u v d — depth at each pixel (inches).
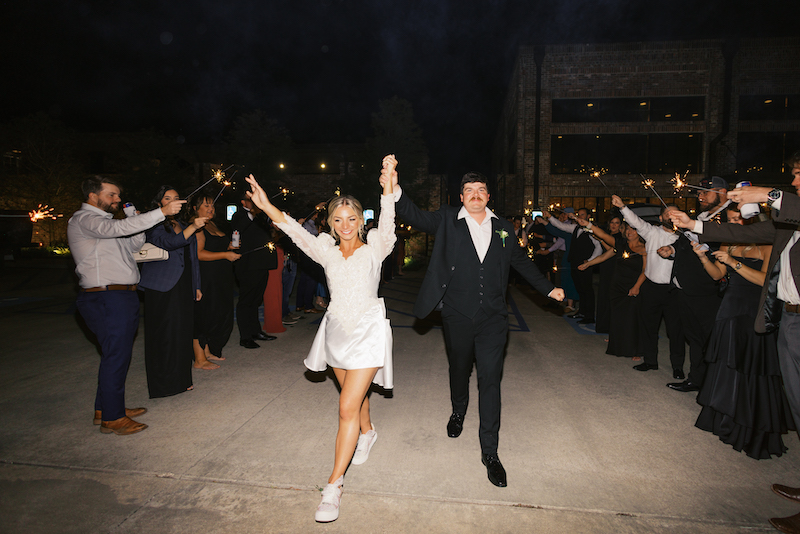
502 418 151.9
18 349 236.8
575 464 121.5
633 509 101.3
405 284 548.7
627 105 857.5
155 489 108.3
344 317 106.7
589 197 871.1
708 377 138.6
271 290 271.9
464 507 101.8
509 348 245.4
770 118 826.2
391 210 109.5
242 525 95.3
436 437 137.0
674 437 138.1
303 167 1034.7
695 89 834.8
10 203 936.9
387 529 94.0
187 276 168.6
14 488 108.3
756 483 112.5
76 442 131.9
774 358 122.4
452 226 124.0
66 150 976.3
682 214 113.7
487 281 120.5
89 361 214.7
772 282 108.1
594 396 172.4
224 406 159.5
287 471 116.6
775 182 828.6
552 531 93.7
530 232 448.1
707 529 94.8
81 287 135.4
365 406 122.4
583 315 314.7
